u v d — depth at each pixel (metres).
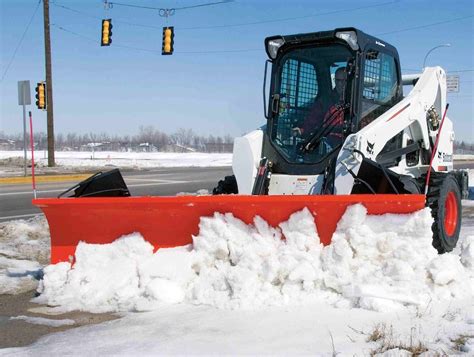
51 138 27.56
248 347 3.74
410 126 6.88
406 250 4.54
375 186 5.36
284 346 3.71
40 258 7.36
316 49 6.33
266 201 4.84
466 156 55.84
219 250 4.98
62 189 16.94
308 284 4.61
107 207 5.33
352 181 5.53
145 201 5.15
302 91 6.37
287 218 4.91
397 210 4.64
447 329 3.82
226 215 5.05
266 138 6.41
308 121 6.26
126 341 4.02
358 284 4.46
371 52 6.25
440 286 4.48
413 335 3.73
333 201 4.69
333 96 6.22
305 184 5.96
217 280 4.86
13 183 19.41
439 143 7.47
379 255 4.63
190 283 4.97
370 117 6.24
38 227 9.16
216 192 6.91
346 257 4.62
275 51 6.52
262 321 4.21
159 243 5.37
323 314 4.26
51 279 5.39
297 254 4.73
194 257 5.06
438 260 4.52
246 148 6.21
